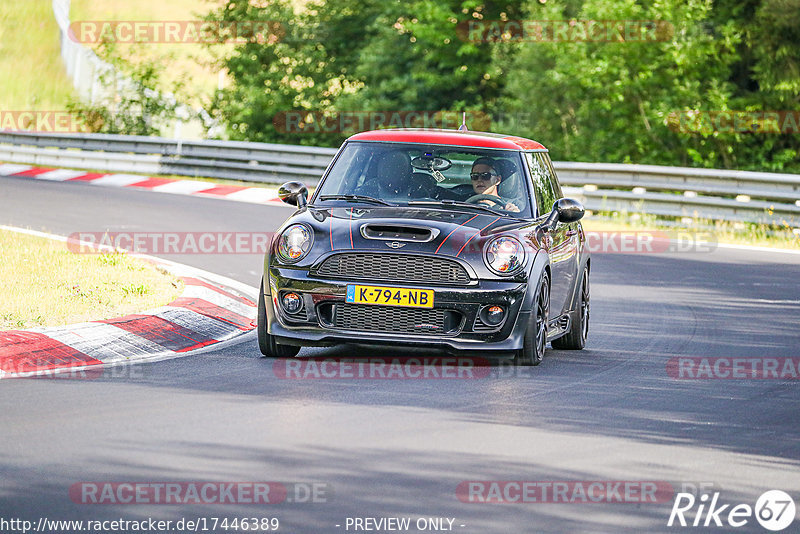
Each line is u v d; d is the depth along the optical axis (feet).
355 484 64.69
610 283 166.71
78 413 79.51
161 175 319.47
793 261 196.85
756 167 327.47
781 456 75.10
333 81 419.13
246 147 305.94
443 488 64.59
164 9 613.52
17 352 98.12
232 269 160.04
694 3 318.86
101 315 114.42
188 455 69.46
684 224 240.12
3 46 550.77
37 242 165.07
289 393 88.22
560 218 108.78
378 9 411.54
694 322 135.03
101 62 432.25
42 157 340.18
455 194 107.76
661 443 77.30
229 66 415.85
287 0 418.51
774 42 323.37
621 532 58.49
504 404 87.20
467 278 98.02
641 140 332.80
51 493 61.31
